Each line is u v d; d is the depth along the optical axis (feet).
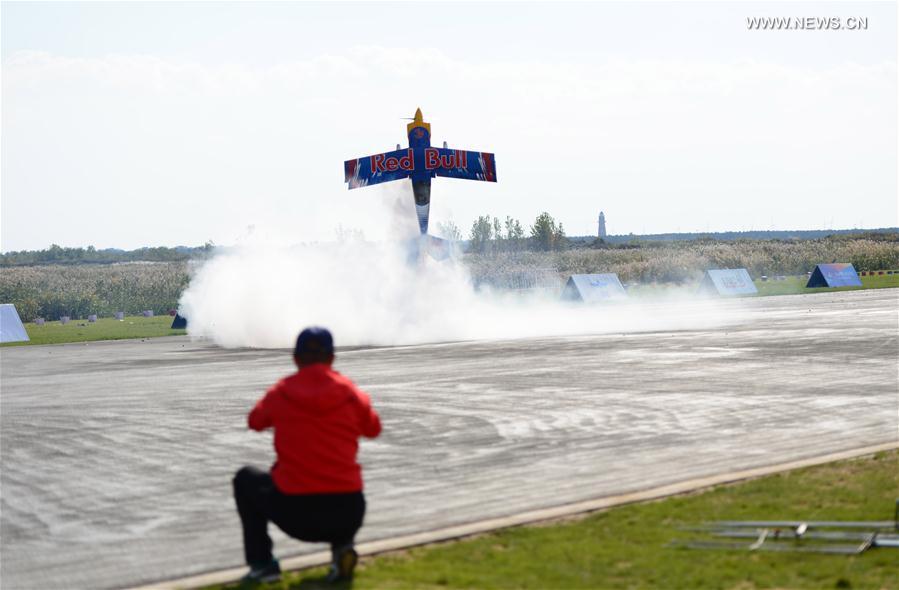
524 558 23.02
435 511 28.37
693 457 35.32
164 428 45.70
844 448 36.22
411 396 54.19
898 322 100.22
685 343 84.43
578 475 32.81
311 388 21.40
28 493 32.96
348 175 116.98
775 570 21.57
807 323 103.45
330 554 24.13
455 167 116.57
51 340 126.00
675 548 23.58
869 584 20.33
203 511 29.45
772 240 454.40
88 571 23.75
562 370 65.77
